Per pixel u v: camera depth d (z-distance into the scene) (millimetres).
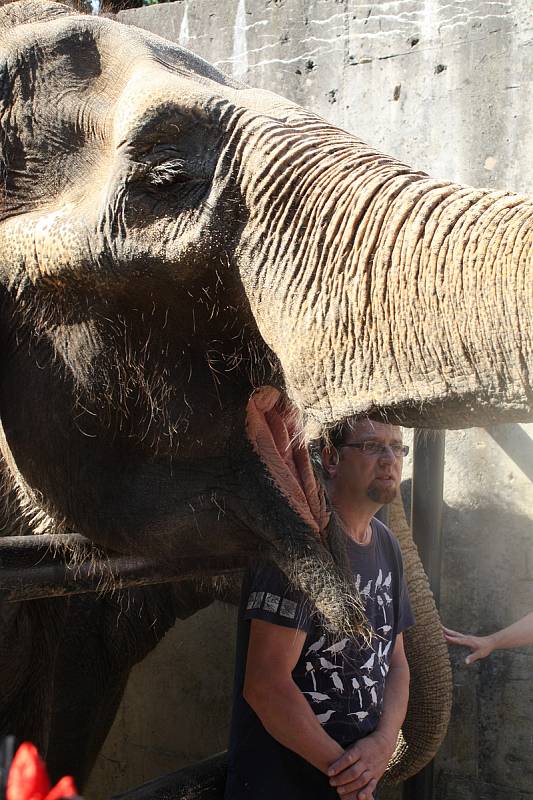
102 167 1780
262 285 1623
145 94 1685
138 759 4332
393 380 1486
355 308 1522
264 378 1730
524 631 3330
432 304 1440
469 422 1451
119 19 2328
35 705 2639
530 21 3498
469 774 3652
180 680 4211
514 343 1361
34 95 1855
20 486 2078
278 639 2234
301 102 3951
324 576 1792
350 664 2365
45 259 1778
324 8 3885
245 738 2391
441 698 3035
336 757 2264
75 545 2002
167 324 1735
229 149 1662
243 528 1853
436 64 3666
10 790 603
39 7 2016
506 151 3566
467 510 3629
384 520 3051
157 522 1875
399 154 3754
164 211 1676
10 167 1855
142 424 1823
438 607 3457
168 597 3543
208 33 4148
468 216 1456
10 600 1959
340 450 2426
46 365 1881
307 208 1601
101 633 3514
